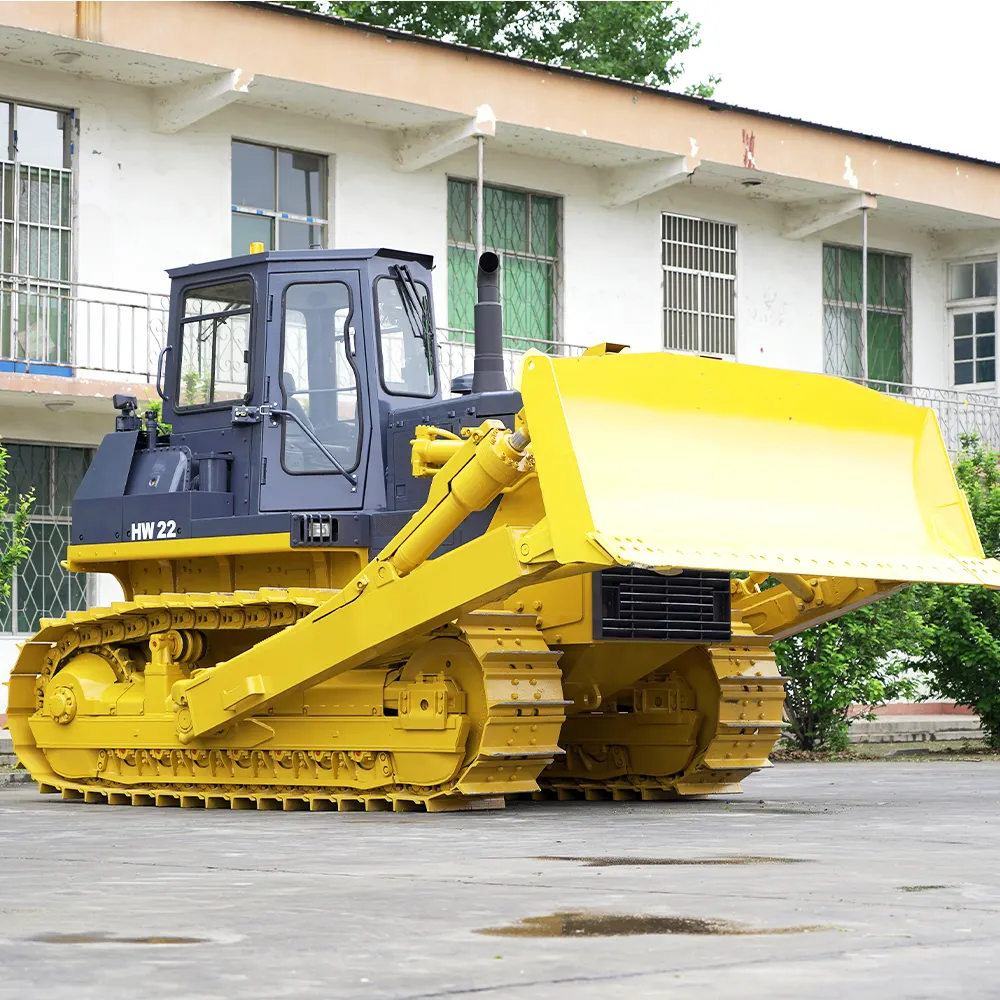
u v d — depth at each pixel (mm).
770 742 12375
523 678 10836
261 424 11844
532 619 11117
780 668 18750
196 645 12273
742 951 5316
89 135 19516
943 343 28047
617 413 10031
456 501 10328
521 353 23203
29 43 18422
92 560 12727
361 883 7074
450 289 22531
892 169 25547
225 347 12172
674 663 12328
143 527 12367
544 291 23578
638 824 9969
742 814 10805
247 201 20906
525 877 7234
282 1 27656
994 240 27609
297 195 21328
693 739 12133
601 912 6145
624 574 11156
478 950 5363
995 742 20219
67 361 19375
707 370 10406
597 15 29859
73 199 19438
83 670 12898
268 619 11758
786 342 26000
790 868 7539
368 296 11695
